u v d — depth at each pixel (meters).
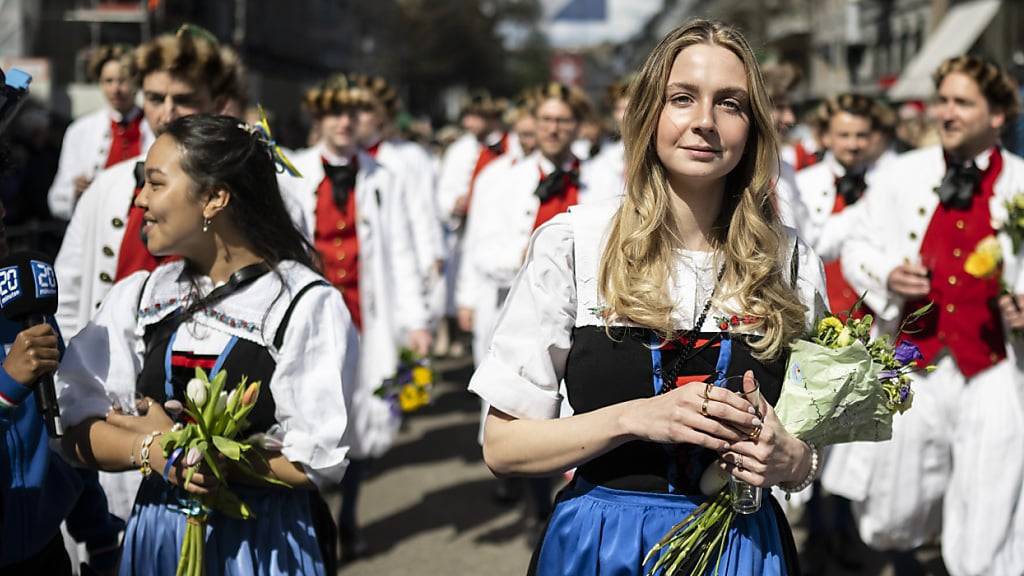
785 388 2.22
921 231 4.44
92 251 3.93
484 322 6.30
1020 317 4.04
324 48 34.09
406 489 6.64
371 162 5.88
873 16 25.69
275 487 2.73
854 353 2.20
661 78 2.25
